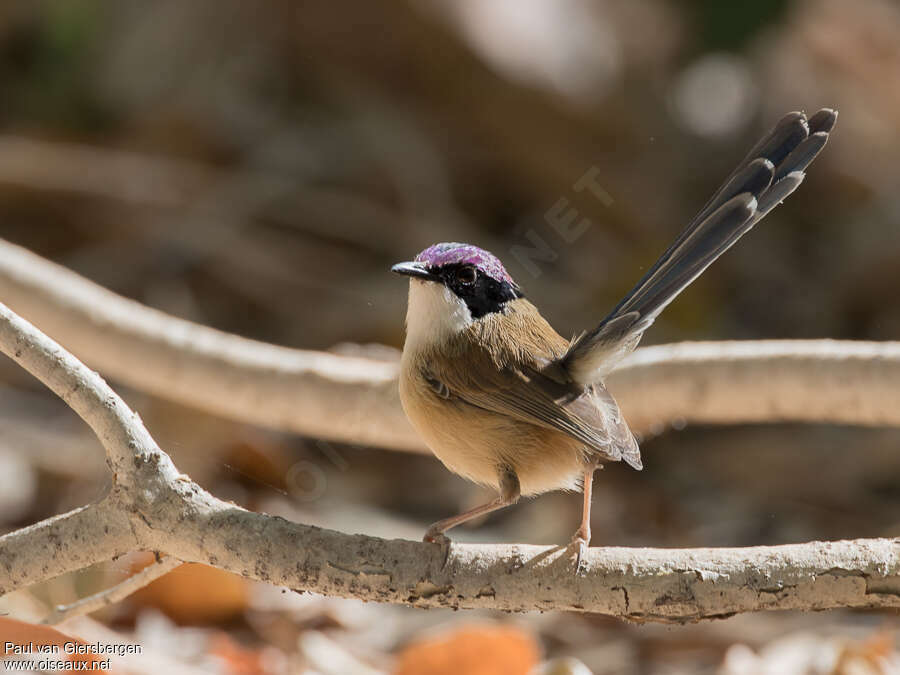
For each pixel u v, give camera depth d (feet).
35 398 43.80
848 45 63.00
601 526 39.42
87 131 55.11
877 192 57.41
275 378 33.17
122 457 20.12
